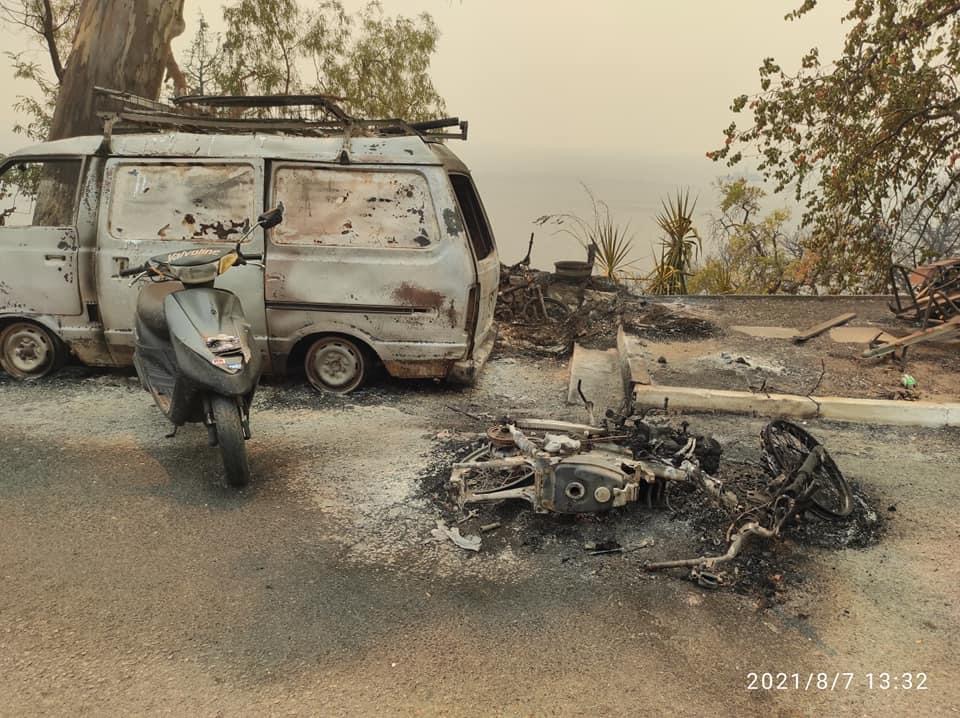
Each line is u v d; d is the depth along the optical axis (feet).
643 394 20.51
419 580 12.28
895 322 29.58
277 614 11.28
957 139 44.45
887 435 18.79
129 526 13.82
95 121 34.37
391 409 20.43
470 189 23.39
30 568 12.34
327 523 14.06
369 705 9.43
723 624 11.25
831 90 43.88
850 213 45.88
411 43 52.06
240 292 20.42
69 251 20.79
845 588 12.21
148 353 16.74
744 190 70.79
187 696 9.51
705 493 14.26
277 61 50.52
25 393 20.81
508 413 20.34
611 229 44.75
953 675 10.21
